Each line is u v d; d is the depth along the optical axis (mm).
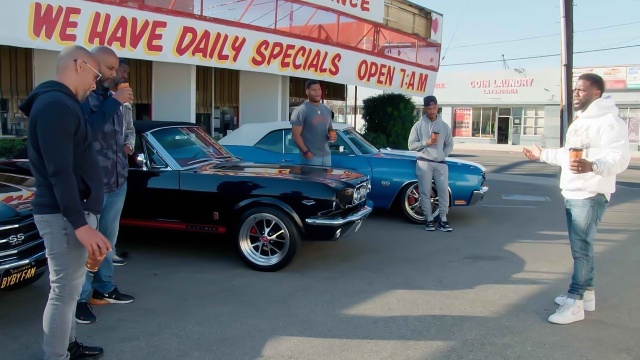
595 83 4258
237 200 5719
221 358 3732
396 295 5059
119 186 4492
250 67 11055
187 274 5617
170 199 5906
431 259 6348
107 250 3037
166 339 4027
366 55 13703
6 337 4027
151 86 11953
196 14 10188
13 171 6234
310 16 12969
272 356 3768
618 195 12711
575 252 4430
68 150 2910
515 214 9500
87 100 4145
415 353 3836
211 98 13680
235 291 5109
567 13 12383
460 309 4719
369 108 16938
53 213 3043
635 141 34438
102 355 3740
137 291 5078
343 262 6148
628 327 4359
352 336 4117
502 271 5895
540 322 4449
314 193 5531
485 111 39469
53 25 8062
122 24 8859
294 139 7027
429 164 7762
